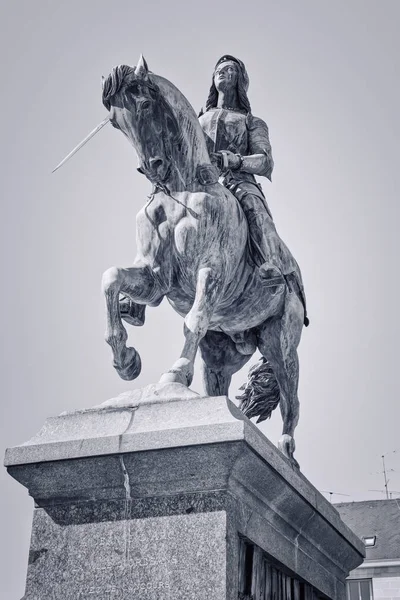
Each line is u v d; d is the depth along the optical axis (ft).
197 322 16.65
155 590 13.79
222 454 13.98
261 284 18.84
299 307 20.35
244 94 21.49
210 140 20.36
